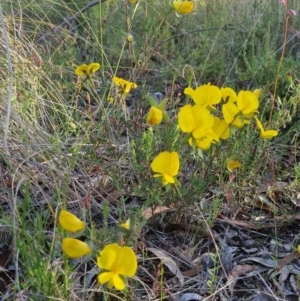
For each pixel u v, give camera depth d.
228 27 0.62
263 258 0.33
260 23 0.62
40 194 0.35
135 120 0.39
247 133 0.38
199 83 0.56
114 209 0.34
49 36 0.59
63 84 0.49
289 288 0.31
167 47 0.61
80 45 0.63
